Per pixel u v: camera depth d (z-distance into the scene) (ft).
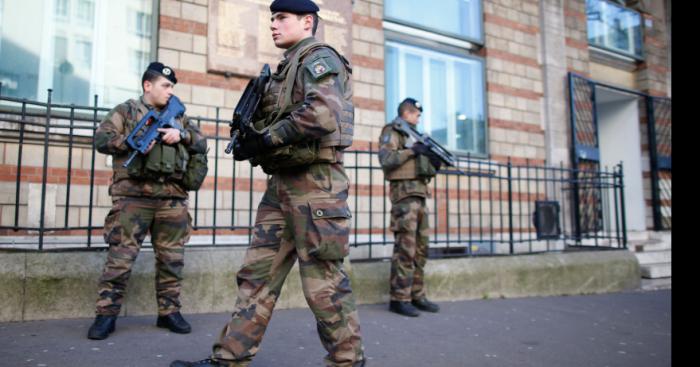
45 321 11.53
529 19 26.21
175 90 16.28
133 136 10.18
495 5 25.04
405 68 22.43
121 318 12.26
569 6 27.91
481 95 24.35
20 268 11.59
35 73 15.11
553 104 26.09
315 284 7.28
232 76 17.25
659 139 31.32
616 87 29.53
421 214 14.75
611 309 16.81
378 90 20.62
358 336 7.59
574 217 25.63
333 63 7.23
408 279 14.35
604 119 33.04
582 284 20.49
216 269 13.76
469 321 13.97
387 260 17.17
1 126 13.87
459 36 23.80
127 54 16.34
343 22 19.67
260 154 7.18
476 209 23.00
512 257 19.21
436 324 13.39
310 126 6.85
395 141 14.35
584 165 26.91
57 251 12.26
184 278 13.32
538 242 24.59
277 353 9.99
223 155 16.90
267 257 7.61
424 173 14.02
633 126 31.53
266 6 17.98
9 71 14.80
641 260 25.40
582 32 28.30
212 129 16.70
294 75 7.40
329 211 7.26
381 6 21.22
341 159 7.72
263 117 7.64
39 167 14.19
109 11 16.20
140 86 16.46
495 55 24.71
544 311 15.99
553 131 25.85
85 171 14.76
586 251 21.66
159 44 16.19
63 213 14.40
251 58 17.51
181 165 10.88
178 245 11.31
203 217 16.39
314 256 7.23
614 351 11.47
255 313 7.43
